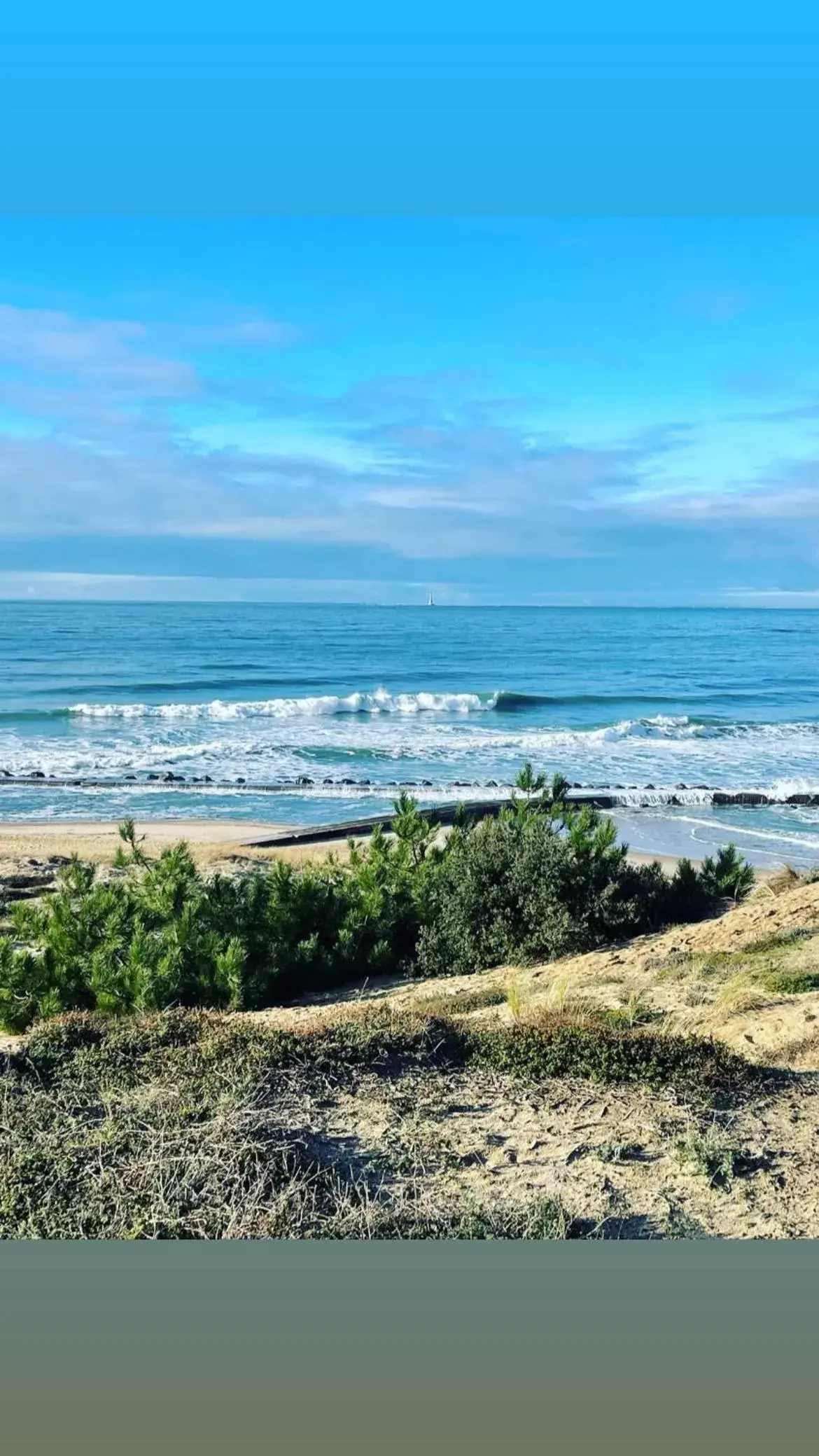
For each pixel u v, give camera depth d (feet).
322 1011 22.43
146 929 26.81
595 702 160.76
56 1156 13.15
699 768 96.58
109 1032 17.71
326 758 100.68
